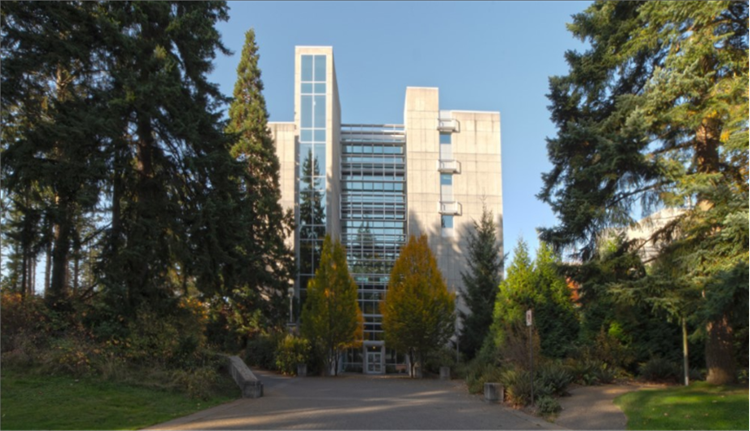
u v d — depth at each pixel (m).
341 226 60.38
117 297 17.88
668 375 21.09
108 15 18.64
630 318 20.25
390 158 62.97
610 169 18.44
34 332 16.70
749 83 15.62
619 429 13.05
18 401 12.90
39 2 16.70
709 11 16.19
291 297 40.12
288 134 53.34
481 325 42.72
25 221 16.72
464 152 61.22
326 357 33.09
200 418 13.49
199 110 20.38
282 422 13.12
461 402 18.30
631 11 20.22
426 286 33.41
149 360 17.84
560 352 26.19
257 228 38.62
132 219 19.47
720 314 14.46
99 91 18.02
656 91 17.28
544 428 13.34
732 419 12.44
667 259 18.27
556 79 21.70
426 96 61.81
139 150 20.28
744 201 15.21
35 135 16.14
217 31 21.77
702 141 18.38
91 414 12.59
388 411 15.68
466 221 59.84
